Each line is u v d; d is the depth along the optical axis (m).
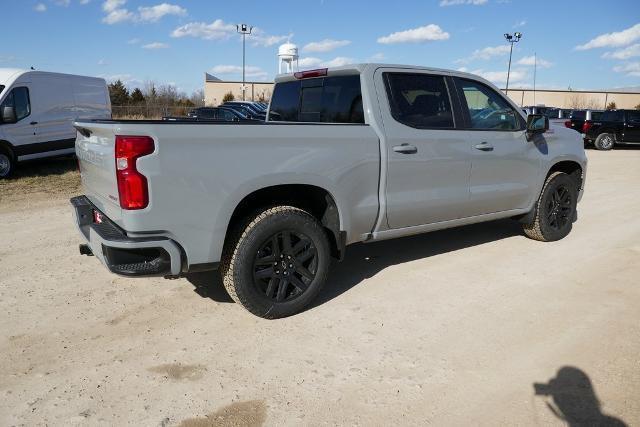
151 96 53.44
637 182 10.97
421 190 4.44
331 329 3.61
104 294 4.23
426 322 3.72
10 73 11.13
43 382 2.94
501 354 3.26
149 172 3.09
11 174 10.98
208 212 3.32
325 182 3.79
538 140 5.39
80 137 4.05
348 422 2.61
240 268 3.51
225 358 3.21
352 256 5.29
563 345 3.37
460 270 4.85
